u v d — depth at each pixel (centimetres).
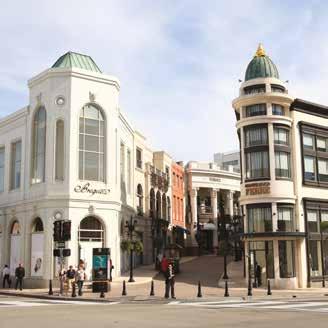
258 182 3662
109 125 4019
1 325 1432
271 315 1714
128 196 4750
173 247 4412
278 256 3566
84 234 3803
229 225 5800
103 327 1377
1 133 4662
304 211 3738
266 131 3697
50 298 2791
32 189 4006
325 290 3384
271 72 3875
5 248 4319
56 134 3859
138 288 3291
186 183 7331
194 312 1823
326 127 4041
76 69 3906
